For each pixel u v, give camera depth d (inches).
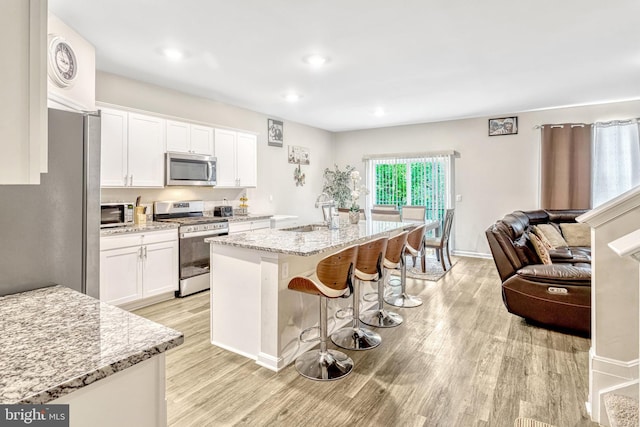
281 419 76.5
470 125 251.4
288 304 102.7
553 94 189.5
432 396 85.0
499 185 242.4
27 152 29.2
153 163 159.0
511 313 132.4
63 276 70.9
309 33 116.4
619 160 203.8
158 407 39.8
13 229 62.0
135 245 142.1
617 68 149.9
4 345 37.7
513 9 101.6
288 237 119.0
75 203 73.6
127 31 114.0
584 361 102.0
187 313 141.1
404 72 154.0
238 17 105.3
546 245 171.6
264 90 180.7
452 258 247.8
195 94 188.1
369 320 132.8
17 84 28.6
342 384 90.4
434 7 100.4
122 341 39.1
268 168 244.8
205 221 171.2
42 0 30.1
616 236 75.9
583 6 100.0
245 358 104.7
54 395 29.7
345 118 253.9
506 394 85.8
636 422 63.6
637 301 74.1
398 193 282.5
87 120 76.3
